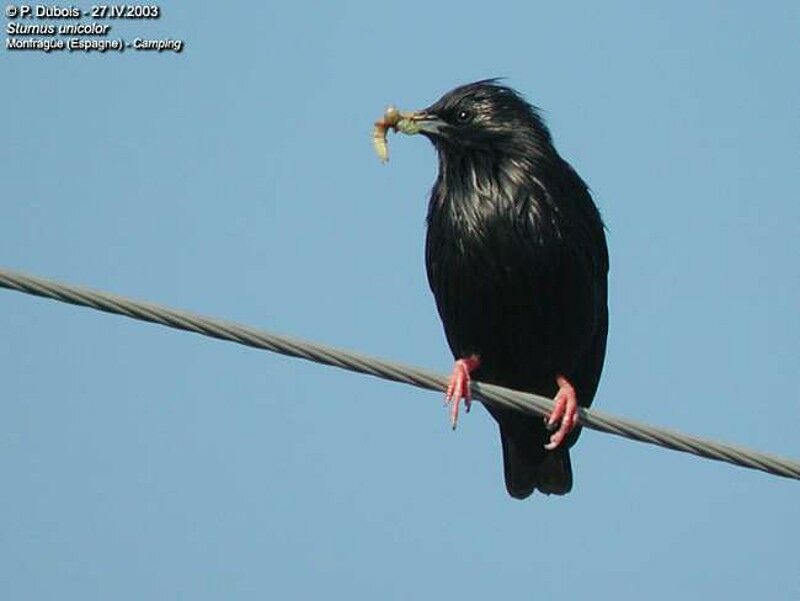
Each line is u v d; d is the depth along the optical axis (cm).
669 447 1174
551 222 1437
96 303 1073
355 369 1133
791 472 1166
